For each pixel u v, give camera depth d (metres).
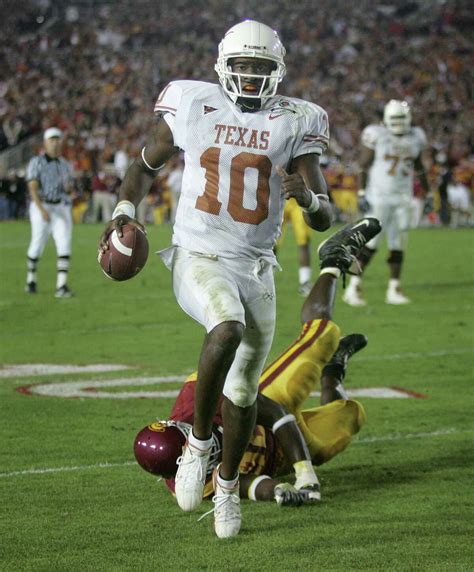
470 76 112.69
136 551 11.42
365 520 12.64
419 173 35.94
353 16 125.44
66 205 37.41
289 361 14.48
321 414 14.84
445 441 16.98
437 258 52.88
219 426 13.24
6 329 30.11
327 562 11.02
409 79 111.75
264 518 12.76
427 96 107.88
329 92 108.25
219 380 11.33
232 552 11.38
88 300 36.53
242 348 12.18
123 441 16.94
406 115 34.69
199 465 11.73
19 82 104.38
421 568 10.80
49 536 11.97
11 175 80.50
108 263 12.12
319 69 113.19
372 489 14.13
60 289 37.59
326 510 13.11
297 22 123.44
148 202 81.94
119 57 111.81
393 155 34.72
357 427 15.17
